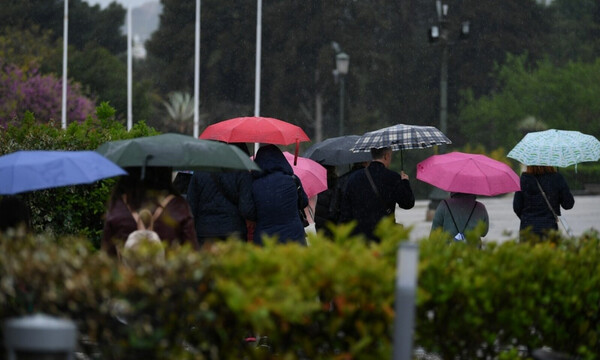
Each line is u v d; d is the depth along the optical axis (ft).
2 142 87.97
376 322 39.91
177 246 42.55
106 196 82.94
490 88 529.86
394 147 75.20
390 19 558.97
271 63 545.85
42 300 38.70
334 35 536.01
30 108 410.31
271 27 544.62
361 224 71.61
